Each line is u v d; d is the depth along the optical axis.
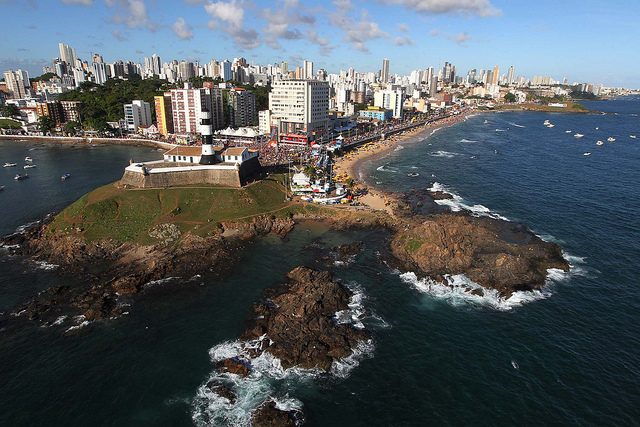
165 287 95.69
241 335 78.38
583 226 128.62
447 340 77.25
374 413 61.56
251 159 169.62
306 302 84.19
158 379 68.06
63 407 62.47
